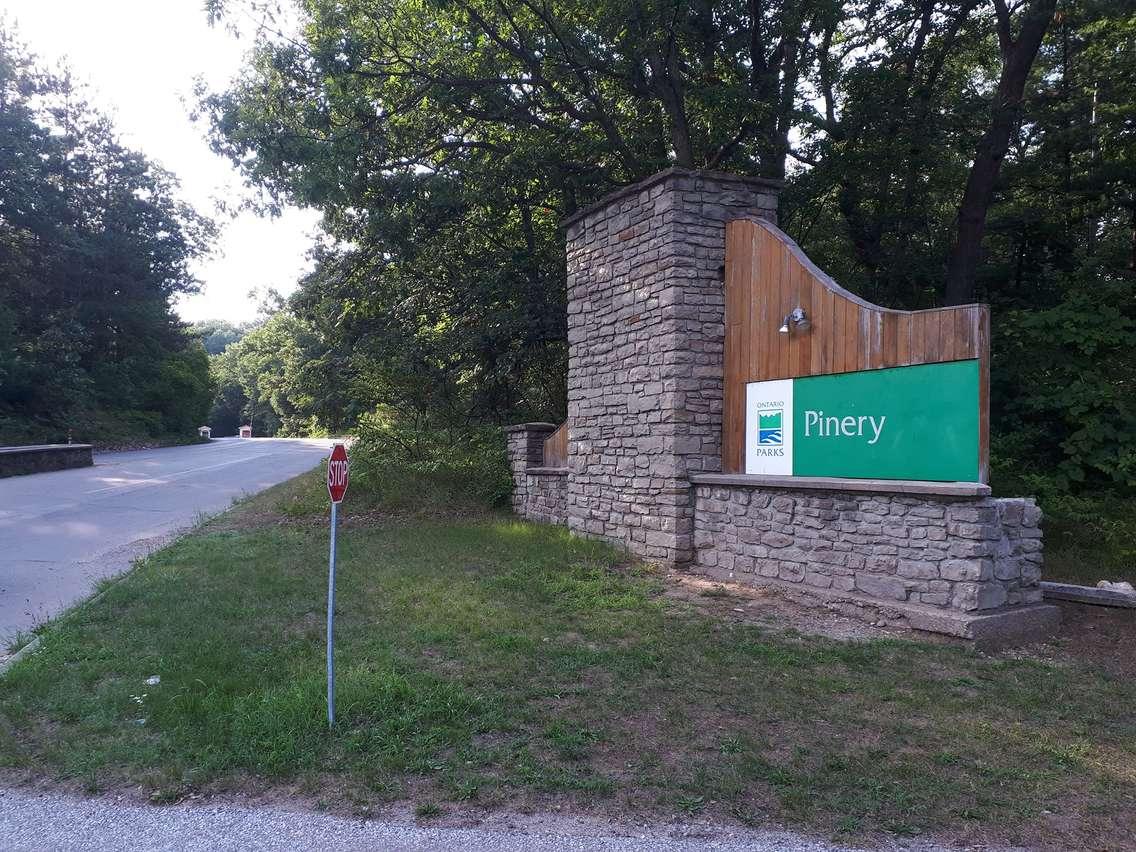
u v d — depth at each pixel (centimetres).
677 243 959
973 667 605
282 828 374
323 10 1639
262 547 1072
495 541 1124
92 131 3528
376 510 1473
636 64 1572
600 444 1122
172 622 699
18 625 720
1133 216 1593
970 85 1850
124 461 2716
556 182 1742
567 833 369
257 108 1606
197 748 449
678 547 955
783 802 395
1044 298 1545
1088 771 434
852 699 537
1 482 1906
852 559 761
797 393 850
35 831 371
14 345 3069
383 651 610
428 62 1736
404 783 414
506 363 1908
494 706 507
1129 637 693
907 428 727
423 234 1831
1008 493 1202
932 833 371
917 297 1709
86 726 482
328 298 2186
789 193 1577
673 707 514
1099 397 1185
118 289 3656
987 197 1437
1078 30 1606
